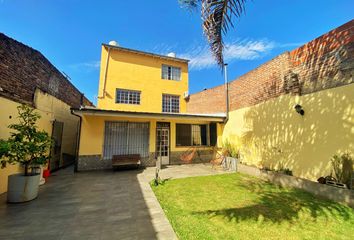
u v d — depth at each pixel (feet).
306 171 19.47
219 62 12.80
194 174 26.37
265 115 25.81
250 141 28.68
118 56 43.27
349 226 11.21
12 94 17.40
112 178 23.85
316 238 9.93
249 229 10.83
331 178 16.67
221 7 10.82
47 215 12.64
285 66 22.72
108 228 10.93
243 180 22.75
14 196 14.62
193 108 46.11
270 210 13.61
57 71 28.43
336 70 16.98
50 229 10.78
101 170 28.99
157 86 46.09
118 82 42.42
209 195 17.07
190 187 19.70
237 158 29.60
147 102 44.55
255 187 19.67
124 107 42.24
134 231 10.61
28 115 16.15
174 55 50.26
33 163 15.69
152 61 46.42
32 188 15.46
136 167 30.73
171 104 47.52
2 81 15.96
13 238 9.80
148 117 30.17
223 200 15.74
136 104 43.68
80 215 12.71
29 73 20.44
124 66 43.45
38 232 10.43
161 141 34.55
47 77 25.05
